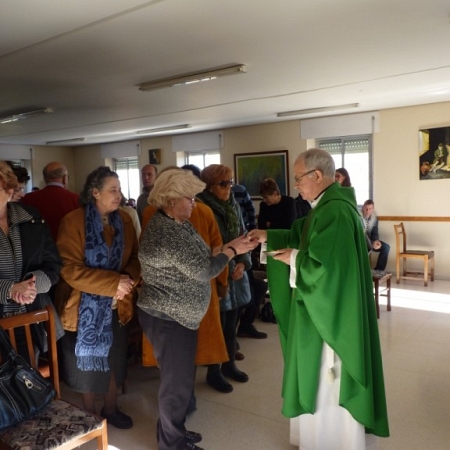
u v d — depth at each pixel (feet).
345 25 9.64
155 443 7.77
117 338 7.79
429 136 20.21
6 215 6.77
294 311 6.92
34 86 14.44
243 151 26.32
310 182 6.75
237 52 11.46
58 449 5.43
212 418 8.56
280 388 9.75
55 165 9.95
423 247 20.88
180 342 6.69
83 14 8.63
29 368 5.92
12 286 6.42
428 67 13.32
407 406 8.88
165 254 6.35
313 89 16.21
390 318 14.64
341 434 6.71
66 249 7.16
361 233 6.57
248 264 9.99
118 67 12.50
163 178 6.55
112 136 29.58
